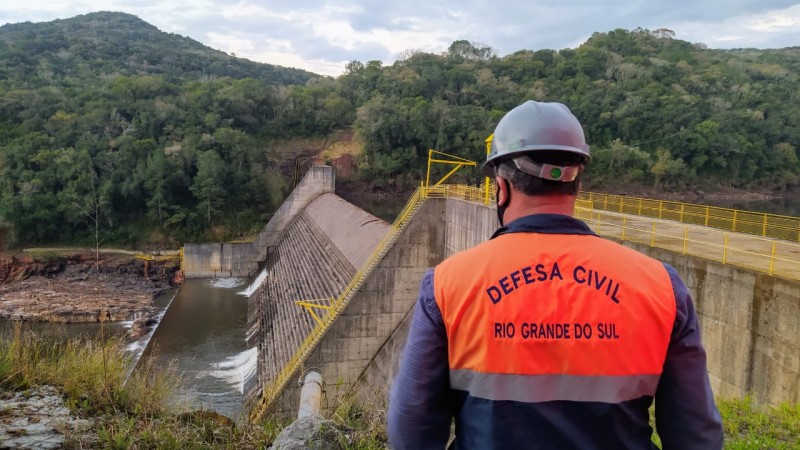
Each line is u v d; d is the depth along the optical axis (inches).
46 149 2647.6
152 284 2169.0
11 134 2874.0
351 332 911.0
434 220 940.0
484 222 786.2
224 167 2746.1
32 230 2448.3
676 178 3636.8
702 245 600.4
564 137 90.6
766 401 416.2
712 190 3683.6
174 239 2586.1
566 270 85.9
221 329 1644.9
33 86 4121.6
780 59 6240.2
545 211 92.4
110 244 2524.6
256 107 3671.3
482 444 83.6
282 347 1167.6
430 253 944.9
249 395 1099.9
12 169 2561.5
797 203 3422.7
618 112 3850.9
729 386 452.8
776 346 409.1
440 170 3590.1
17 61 4795.8
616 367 81.0
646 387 83.0
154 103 3186.5
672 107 3804.1
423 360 90.0
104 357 265.3
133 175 2586.1
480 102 4128.9
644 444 84.9
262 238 2268.7
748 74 5064.0
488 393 83.5
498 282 86.0
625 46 5565.9
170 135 3034.0
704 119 3882.9
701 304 485.1
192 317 1758.1
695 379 85.5
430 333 90.0
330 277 1343.5
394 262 928.3
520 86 4473.4
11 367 264.8
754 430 303.3
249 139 3142.2
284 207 2277.3
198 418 260.1
